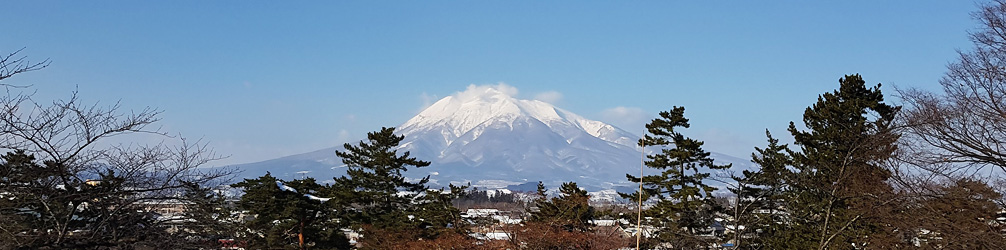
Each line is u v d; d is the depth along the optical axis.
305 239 42.44
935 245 22.00
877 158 22.64
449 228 41.69
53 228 12.23
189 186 12.14
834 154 30.69
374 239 43.56
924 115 19.19
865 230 28.20
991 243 19.19
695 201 36.03
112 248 12.25
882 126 24.78
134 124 11.79
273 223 40.16
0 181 10.81
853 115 32.47
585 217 39.50
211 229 13.05
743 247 33.31
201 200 12.38
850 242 29.58
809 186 29.67
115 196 12.03
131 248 12.28
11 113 10.63
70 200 11.73
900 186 21.86
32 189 11.09
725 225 34.34
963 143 18.59
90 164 11.68
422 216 44.50
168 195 12.38
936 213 20.56
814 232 31.48
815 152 33.28
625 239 38.56
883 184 23.14
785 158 36.00
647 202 43.81
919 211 21.02
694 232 36.78
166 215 13.08
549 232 35.03
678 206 35.97
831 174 29.70
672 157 39.59
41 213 11.93
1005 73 17.61
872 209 23.91
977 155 18.55
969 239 19.77
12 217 11.42
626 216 38.41
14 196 11.13
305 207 41.09
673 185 39.62
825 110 33.28
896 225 22.39
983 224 20.09
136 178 11.96
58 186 12.10
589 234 35.88
